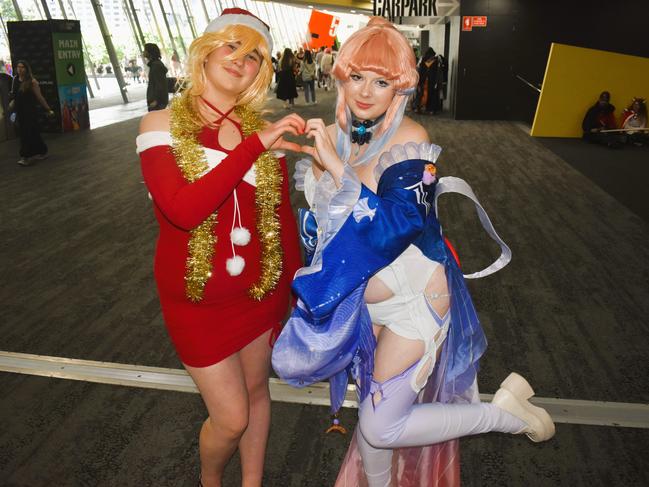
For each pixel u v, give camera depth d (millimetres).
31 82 7590
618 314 3246
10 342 3035
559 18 11766
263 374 1793
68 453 2174
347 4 19359
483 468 2072
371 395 1545
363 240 1437
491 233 1694
